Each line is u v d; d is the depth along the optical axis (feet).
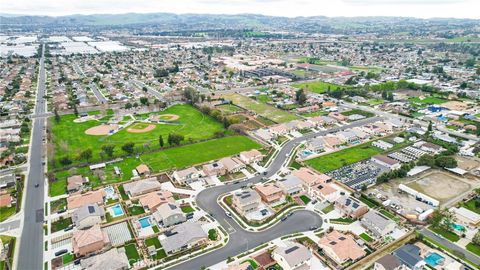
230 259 321.52
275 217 390.21
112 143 595.88
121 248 334.85
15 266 313.53
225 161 510.99
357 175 484.33
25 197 426.10
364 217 369.09
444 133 643.04
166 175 485.97
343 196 410.72
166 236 347.15
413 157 537.65
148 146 575.38
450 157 501.15
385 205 404.36
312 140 584.40
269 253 329.93
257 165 520.42
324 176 469.57
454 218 372.38
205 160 533.96
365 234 357.61
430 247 335.67
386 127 653.30
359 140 613.93
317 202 419.95
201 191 445.78
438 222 363.56
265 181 471.21
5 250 332.19
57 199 422.00
